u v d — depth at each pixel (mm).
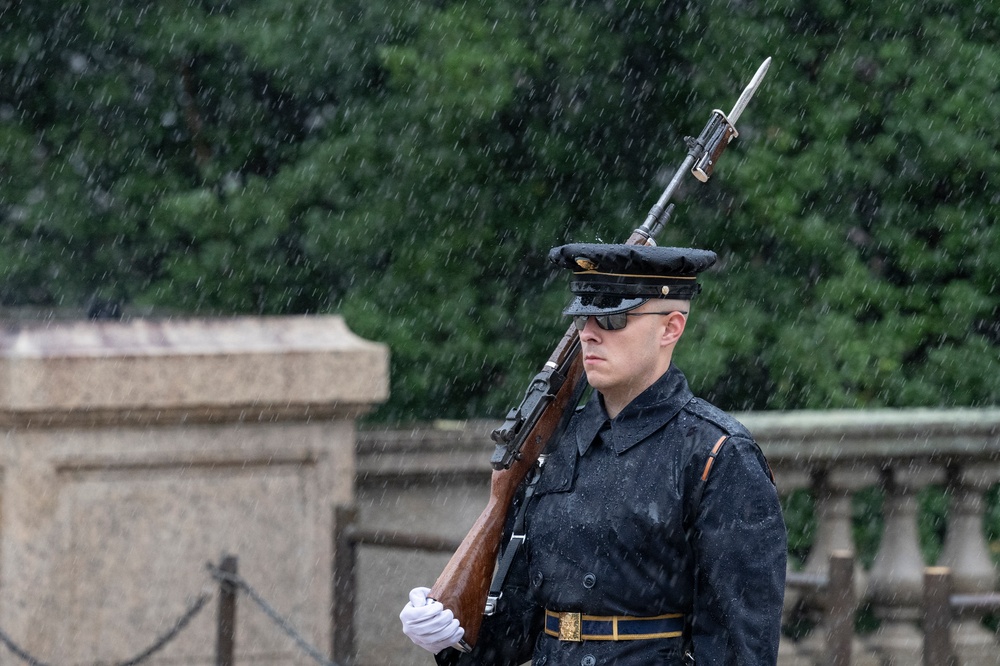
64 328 24469
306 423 25406
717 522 10812
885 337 38000
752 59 39406
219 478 25078
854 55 38844
